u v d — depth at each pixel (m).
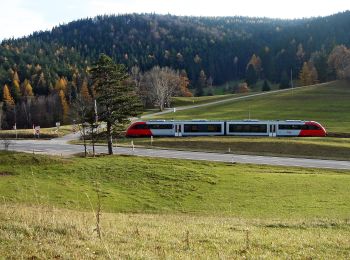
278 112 110.81
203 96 170.88
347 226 22.19
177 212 33.12
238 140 71.31
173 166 48.50
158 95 131.00
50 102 150.25
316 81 174.75
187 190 39.97
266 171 48.72
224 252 13.41
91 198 36.75
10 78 167.62
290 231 19.97
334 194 37.56
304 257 13.45
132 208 34.47
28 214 18.61
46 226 15.30
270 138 73.94
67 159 51.25
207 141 71.50
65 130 96.00
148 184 41.91
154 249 13.19
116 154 59.06
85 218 20.20
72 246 12.70
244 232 18.56
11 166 46.78
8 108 145.88
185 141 72.62
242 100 138.00
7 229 14.52
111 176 44.34
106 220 20.56
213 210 33.44
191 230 18.20
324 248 15.00
